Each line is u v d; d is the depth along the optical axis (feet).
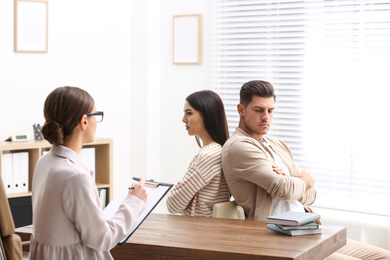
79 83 16.70
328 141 16.03
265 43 16.88
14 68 15.25
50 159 7.24
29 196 14.30
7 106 15.14
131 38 17.95
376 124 15.38
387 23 15.08
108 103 17.44
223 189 10.70
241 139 10.24
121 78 17.76
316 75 16.17
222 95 17.52
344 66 15.75
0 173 13.60
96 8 17.03
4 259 6.93
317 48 16.10
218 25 17.43
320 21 15.99
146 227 9.16
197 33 17.66
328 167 16.02
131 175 18.16
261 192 10.14
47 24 15.80
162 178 18.53
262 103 10.33
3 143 14.19
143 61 17.85
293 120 16.55
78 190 6.88
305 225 8.70
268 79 16.85
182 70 18.03
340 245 9.02
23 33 15.35
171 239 8.41
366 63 15.46
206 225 9.29
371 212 15.28
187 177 10.44
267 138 11.37
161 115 18.42
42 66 15.83
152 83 18.06
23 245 8.78
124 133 17.93
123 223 7.47
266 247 7.93
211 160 10.41
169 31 18.16
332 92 15.96
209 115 10.71
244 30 17.04
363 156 15.57
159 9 18.21
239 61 17.30
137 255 8.24
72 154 7.23
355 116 15.64
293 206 10.50
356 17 15.46
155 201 8.01
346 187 15.78
